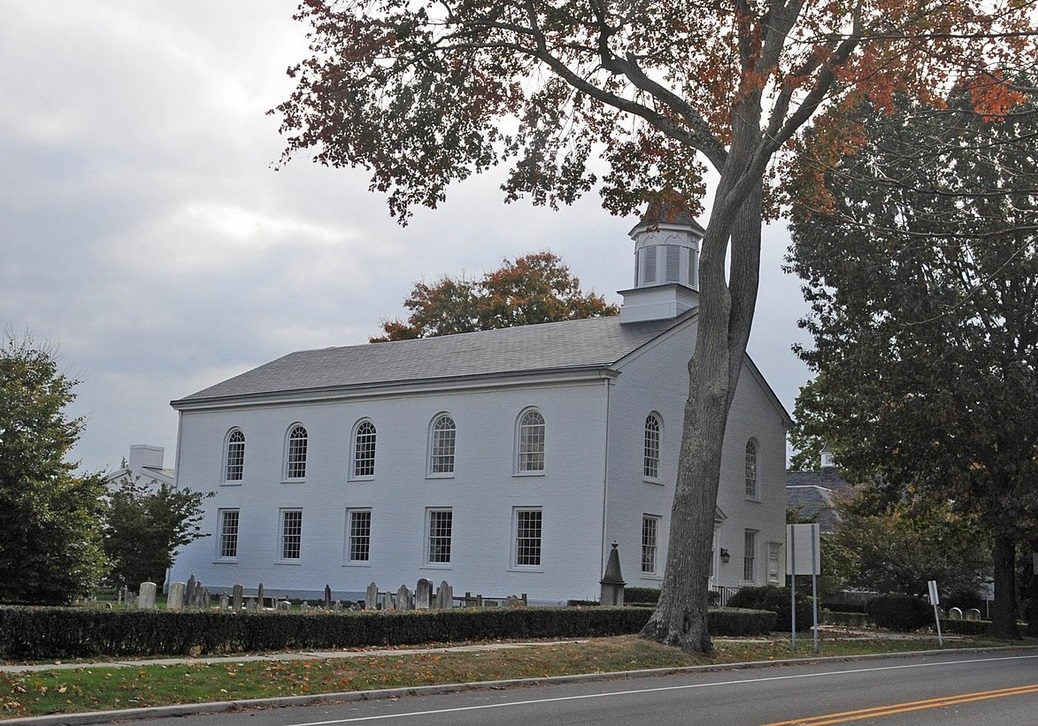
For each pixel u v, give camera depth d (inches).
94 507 1137.4
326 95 946.1
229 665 691.4
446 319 2755.9
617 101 1007.6
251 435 1956.2
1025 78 817.5
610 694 652.7
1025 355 1428.4
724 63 916.0
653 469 1627.7
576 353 1649.9
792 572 1061.1
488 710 561.9
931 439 1480.1
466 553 1647.4
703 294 982.4
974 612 2159.2
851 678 780.0
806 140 922.1
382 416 1790.1
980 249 1369.3
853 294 1467.8
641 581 1565.0
